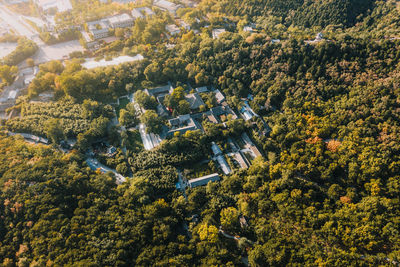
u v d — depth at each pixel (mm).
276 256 121875
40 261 119750
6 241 130750
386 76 197625
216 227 145625
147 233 136500
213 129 198875
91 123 199125
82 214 140125
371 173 155125
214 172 181500
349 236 127500
